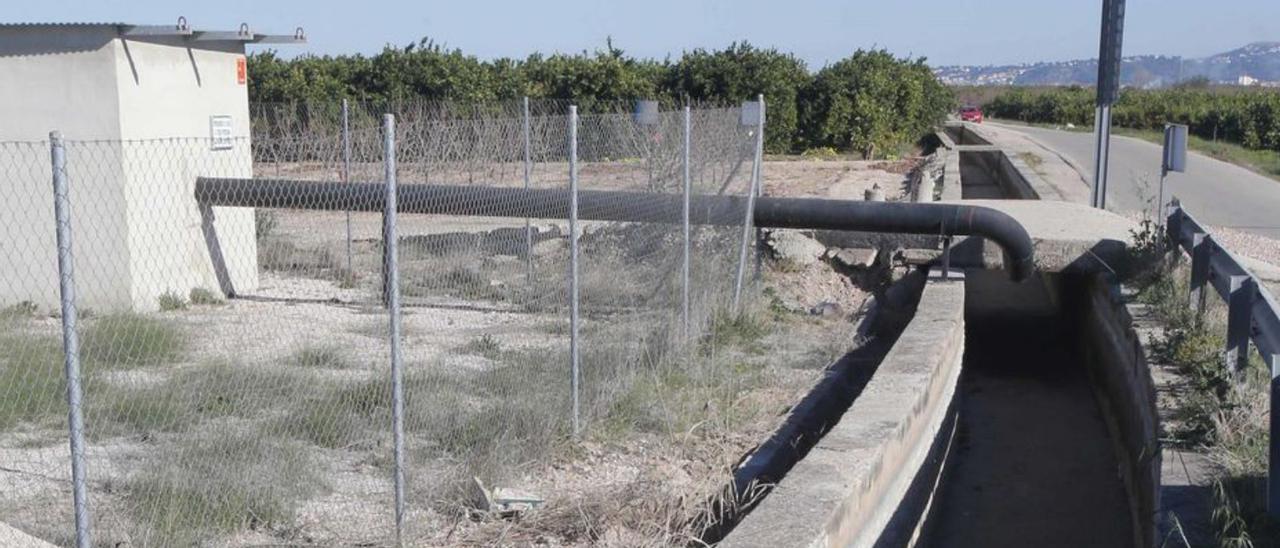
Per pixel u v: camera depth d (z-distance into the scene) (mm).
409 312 10305
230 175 11977
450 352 8758
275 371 7590
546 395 7426
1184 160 12117
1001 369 12180
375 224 14961
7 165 10586
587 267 10406
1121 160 37156
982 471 9125
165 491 5684
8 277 10469
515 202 10180
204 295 10953
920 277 12516
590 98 32531
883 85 36594
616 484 6449
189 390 6926
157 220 10812
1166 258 10531
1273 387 5285
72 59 10547
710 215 10734
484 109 26578
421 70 29844
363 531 5758
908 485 6836
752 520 4918
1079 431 10156
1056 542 7711
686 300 9445
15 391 6543
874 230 11648
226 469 5965
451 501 6199
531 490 6539
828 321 11570
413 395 7242
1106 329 10820
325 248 12492
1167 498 5641
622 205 10125
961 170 35406
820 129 36125
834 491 5277
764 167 29312
